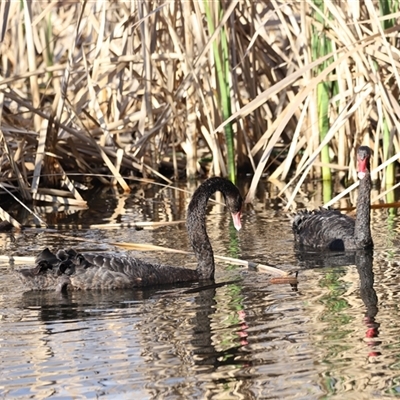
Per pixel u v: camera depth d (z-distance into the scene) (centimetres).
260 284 1245
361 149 1452
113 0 2088
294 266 1345
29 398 873
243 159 2069
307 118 1942
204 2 1836
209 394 869
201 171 2059
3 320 1109
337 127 1666
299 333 1026
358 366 923
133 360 959
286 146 1981
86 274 1241
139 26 1898
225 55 1905
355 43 1591
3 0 1744
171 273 1268
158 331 1051
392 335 1008
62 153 2005
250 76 2016
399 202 1658
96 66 1862
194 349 986
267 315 1098
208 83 1956
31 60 1888
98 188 1994
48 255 1259
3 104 1930
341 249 1436
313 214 1535
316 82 1602
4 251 1452
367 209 1434
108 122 2100
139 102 2186
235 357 959
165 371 927
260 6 2084
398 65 1595
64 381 909
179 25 2017
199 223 1287
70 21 2408
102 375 921
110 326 1075
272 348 981
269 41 1941
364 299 1153
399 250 1410
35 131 1998
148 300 1181
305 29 1836
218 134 2012
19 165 1909
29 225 1647
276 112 2047
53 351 994
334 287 1217
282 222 1617
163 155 2122
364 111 1878
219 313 1113
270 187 1919
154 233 1560
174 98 1967
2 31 1733
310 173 1989
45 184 1941
